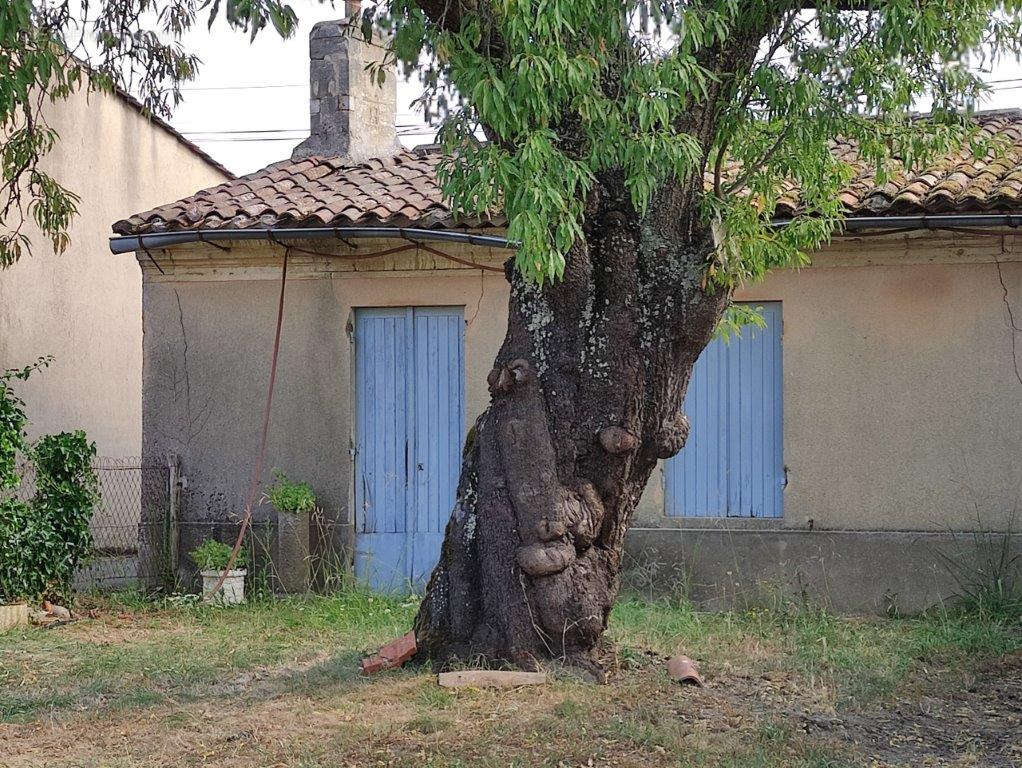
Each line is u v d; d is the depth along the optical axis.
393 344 11.70
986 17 7.02
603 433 7.25
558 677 7.29
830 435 10.62
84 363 15.37
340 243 11.52
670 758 6.00
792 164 7.28
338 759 5.98
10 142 9.55
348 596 11.02
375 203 11.40
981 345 10.31
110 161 15.80
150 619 10.40
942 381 10.40
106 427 15.75
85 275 15.38
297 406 11.74
